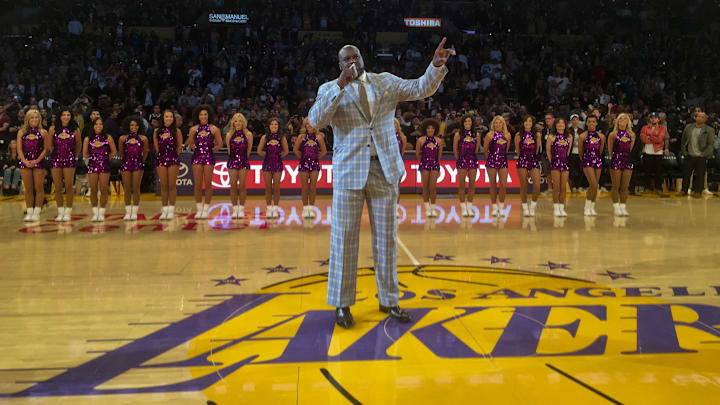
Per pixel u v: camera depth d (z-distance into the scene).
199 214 9.52
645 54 21.05
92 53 19.14
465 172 9.72
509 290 5.08
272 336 3.94
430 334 3.96
